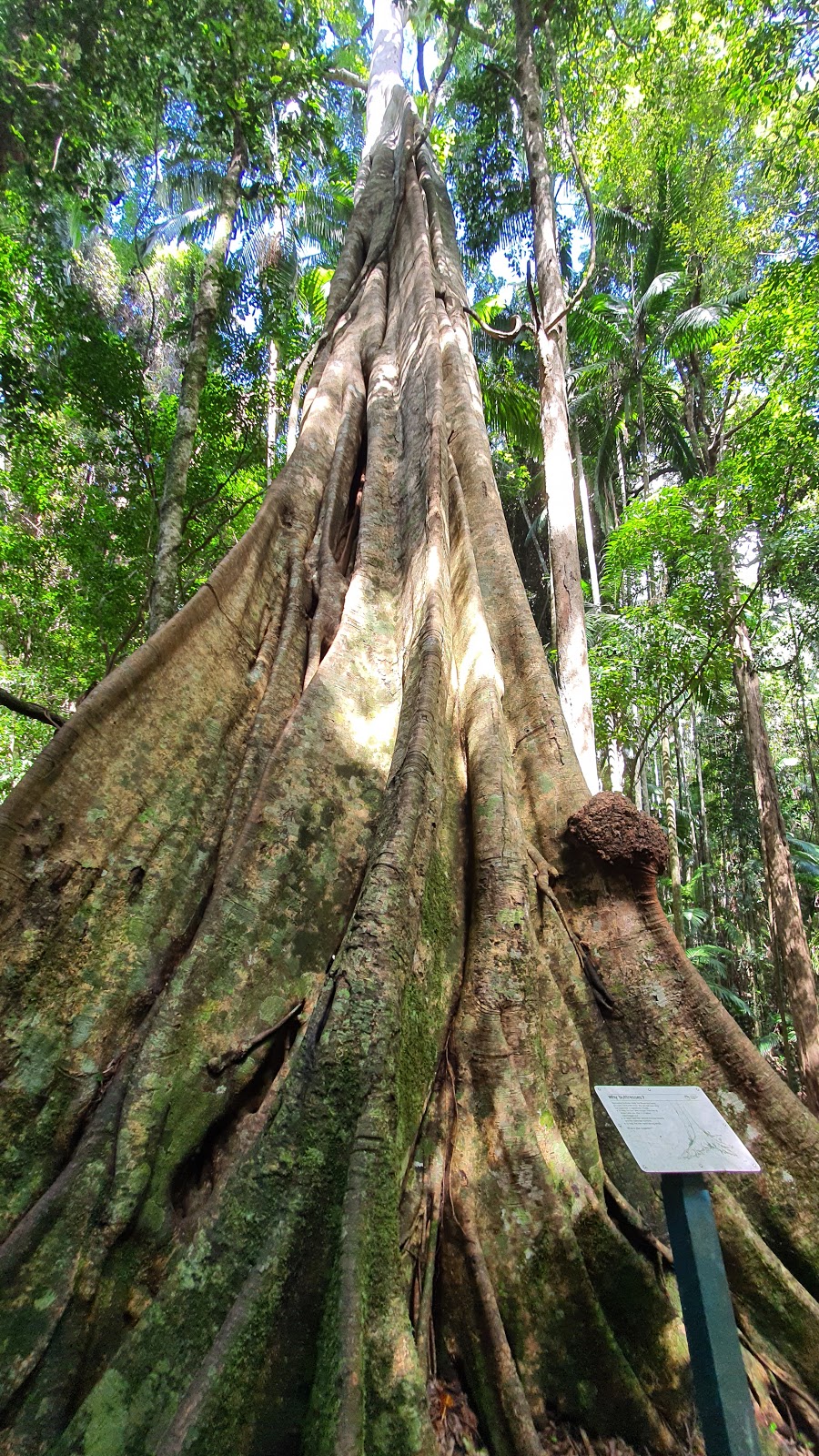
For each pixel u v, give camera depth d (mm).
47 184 8711
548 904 3701
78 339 9188
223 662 4441
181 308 18688
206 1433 1961
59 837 3342
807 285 11406
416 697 3869
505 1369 2459
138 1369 2166
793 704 22484
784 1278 2854
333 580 5387
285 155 9211
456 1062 3088
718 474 12312
